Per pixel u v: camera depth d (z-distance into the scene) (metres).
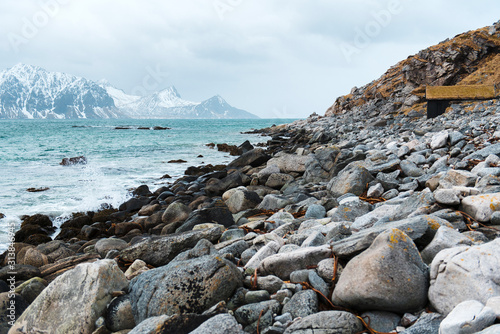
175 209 10.76
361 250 4.27
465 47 36.69
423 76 38.16
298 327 3.59
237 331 3.45
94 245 8.70
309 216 8.07
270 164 15.91
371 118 39.16
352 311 3.84
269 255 5.25
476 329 2.81
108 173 22.28
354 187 9.59
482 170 7.47
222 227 7.76
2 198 15.90
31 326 4.36
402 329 3.49
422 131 18.64
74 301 4.39
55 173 22.17
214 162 27.03
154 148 37.47
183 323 3.73
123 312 4.33
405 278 3.60
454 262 3.48
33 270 6.51
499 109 20.23
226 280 4.34
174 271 4.42
